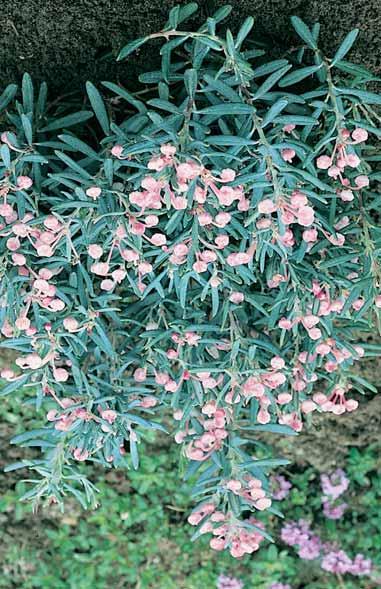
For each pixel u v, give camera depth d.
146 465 0.73
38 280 0.51
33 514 0.74
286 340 0.59
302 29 0.51
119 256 0.54
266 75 0.54
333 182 0.53
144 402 0.57
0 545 0.74
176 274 0.53
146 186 0.48
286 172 0.49
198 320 0.56
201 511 0.57
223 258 0.53
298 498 0.74
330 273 0.55
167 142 0.49
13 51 0.55
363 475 0.74
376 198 0.54
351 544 0.74
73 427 0.54
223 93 0.49
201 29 0.50
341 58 0.51
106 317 0.60
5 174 0.50
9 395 0.71
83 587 0.74
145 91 0.54
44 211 0.54
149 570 0.74
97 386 0.56
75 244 0.52
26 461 0.56
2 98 0.53
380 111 0.56
